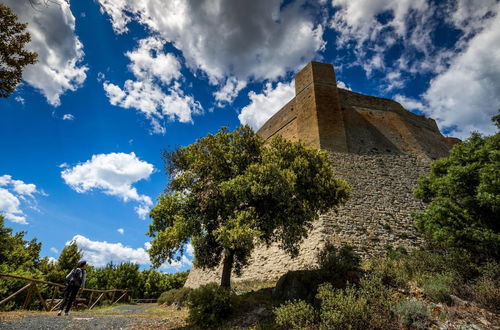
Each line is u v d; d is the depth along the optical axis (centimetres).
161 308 1407
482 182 880
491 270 791
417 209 1669
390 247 1409
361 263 1250
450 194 1005
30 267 1702
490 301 705
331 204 1090
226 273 976
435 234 930
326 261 1063
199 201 960
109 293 2042
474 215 911
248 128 1128
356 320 637
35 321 753
